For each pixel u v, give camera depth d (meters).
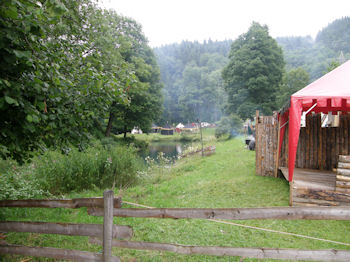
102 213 2.67
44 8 2.58
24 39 2.60
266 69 36.66
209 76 96.94
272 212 2.24
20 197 5.43
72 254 2.73
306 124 7.85
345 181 4.66
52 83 2.93
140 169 10.19
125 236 2.51
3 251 3.05
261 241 3.80
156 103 34.91
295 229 4.23
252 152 14.66
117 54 10.65
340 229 4.17
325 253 2.25
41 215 5.17
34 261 3.20
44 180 6.91
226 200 6.15
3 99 2.29
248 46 38.72
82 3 4.86
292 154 5.14
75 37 4.56
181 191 7.50
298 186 5.12
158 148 32.56
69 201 2.90
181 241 3.88
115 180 8.56
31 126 2.73
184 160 15.84
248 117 37.72
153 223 4.64
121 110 30.28
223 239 3.92
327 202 4.79
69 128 3.65
